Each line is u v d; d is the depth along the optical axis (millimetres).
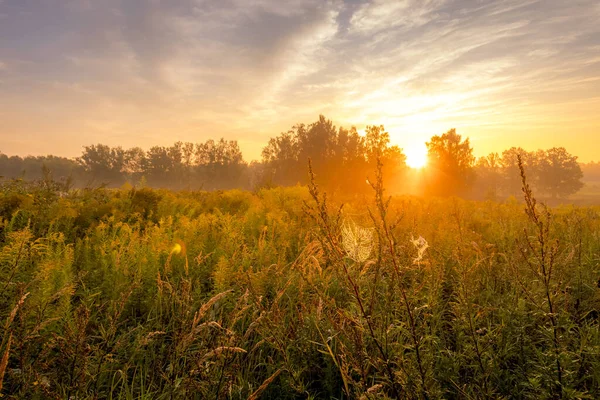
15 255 2617
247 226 5781
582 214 6871
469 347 2162
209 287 3600
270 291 3375
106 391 2244
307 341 2422
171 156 124000
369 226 3213
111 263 3418
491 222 6062
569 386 1726
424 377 1684
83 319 1880
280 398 2271
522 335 2225
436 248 3240
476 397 1921
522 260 2859
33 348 1942
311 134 82000
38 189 7098
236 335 2312
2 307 2225
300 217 5316
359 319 1769
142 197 7996
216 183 118688
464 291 2256
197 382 1857
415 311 1856
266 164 91438
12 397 1686
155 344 2564
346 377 1806
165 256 3754
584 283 2660
